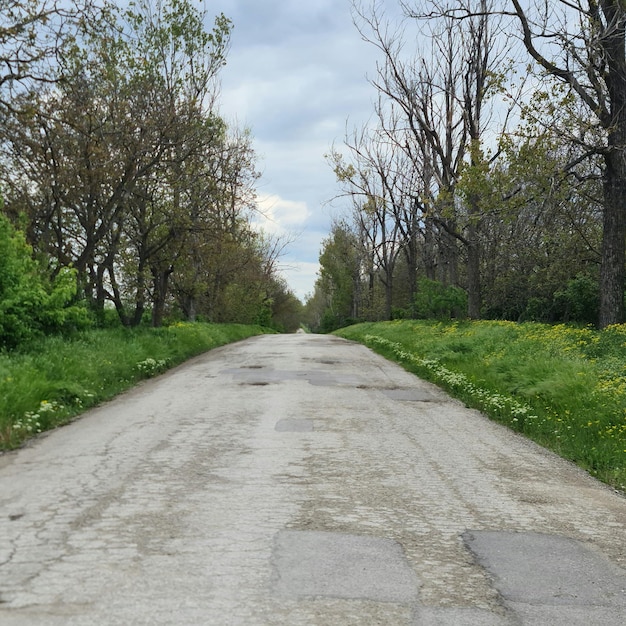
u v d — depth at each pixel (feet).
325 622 11.16
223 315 174.09
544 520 17.84
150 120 70.03
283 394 41.37
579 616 11.85
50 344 46.37
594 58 61.62
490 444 28.14
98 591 12.10
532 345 55.52
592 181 86.28
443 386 47.50
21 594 11.92
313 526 16.35
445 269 144.46
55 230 71.26
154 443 26.04
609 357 45.34
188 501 18.10
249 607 11.62
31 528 15.62
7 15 46.32
